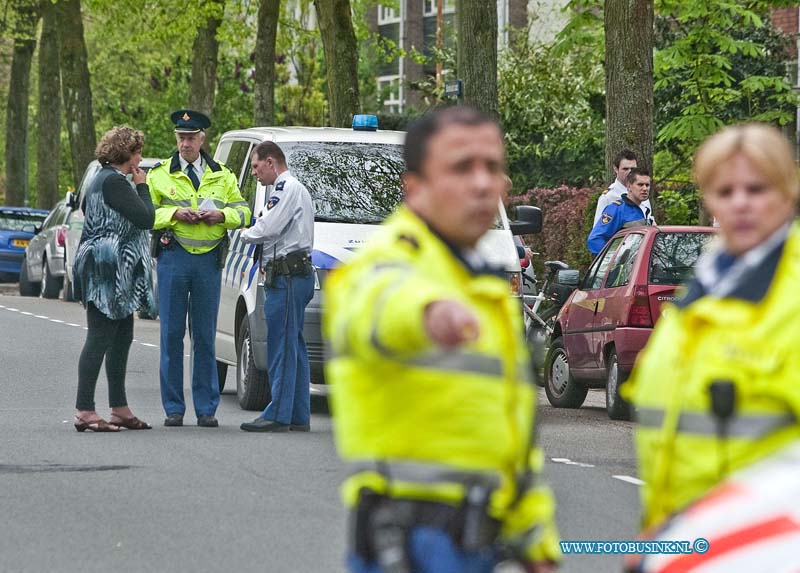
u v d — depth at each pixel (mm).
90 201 29984
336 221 35562
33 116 158250
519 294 35719
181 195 30906
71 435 29922
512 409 8969
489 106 52281
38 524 21125
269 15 79812
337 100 66312
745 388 9445
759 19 57406
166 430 30891
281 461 26828
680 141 67312
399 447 8859
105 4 91500
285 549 19656
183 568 18531
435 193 8945
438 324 8078
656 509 9859
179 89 132875
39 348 51562
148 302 30250
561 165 87000
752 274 9586
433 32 144250
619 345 35500
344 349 8703
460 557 8930
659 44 68812
